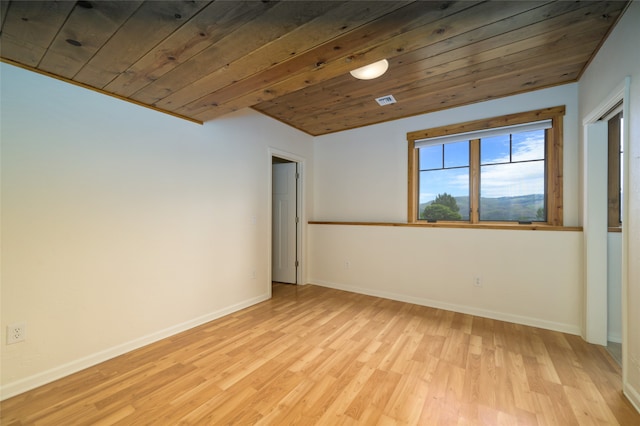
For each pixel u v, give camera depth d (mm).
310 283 4301
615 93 1744
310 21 1339
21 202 1717
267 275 3531
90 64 1712
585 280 2371
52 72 1809
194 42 1492
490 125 2988
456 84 2604
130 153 2230
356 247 3838
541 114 2721
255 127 3365
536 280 2662
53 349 1824
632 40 1542
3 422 1440
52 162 1836
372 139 3865
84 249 1979
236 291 3109
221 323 2748
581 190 2482
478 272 2949
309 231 4312
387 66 2150
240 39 1474
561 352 2143
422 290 3297
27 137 1737
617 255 2268
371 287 3699
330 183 4281
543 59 2148
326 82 2570
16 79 1697
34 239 1766
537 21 1621
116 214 2146
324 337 2428
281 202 4379
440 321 2783
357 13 1302
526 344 2281
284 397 1639
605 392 1662
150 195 2357
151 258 2357
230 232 3047
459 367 1945
